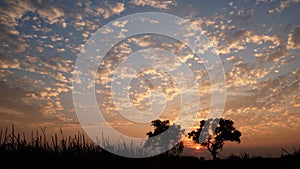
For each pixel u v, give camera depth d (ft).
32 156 32.76
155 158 52.85
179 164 55.88
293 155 50.03
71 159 36.50
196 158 74.08
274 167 46.83
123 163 43.04
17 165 30.91
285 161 48.52
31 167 31.55
